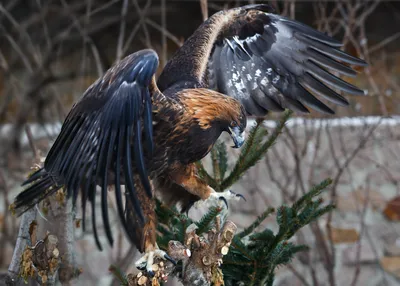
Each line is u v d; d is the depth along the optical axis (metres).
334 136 15.58
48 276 7.46
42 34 17.41
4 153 15.64
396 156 15.64
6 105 16.67
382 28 18.31
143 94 7.25
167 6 17.56
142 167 7.05
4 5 17.72
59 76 16.33
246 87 9.74
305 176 15.36
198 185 8.09
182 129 7.70
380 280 15.26
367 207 15.60
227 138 13.95
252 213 15.06
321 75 9.55
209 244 7.00
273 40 9.77
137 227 7.56
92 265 14.77
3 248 14.86
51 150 7.43
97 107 7.29
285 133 15.00
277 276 14.89
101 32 17.75
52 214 8.15
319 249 14.16
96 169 7.11
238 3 14.64
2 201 15.63
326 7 16.31
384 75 17.08
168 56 17.62
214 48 9.75
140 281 7.27
